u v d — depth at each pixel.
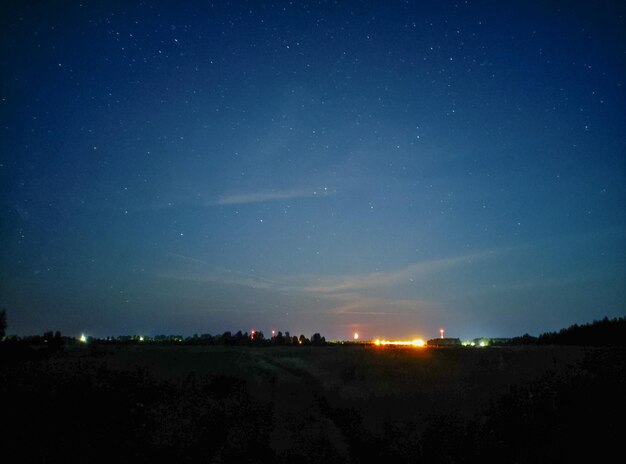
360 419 17.47
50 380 17.50
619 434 13.56
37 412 13.48
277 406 20.03
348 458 13.73
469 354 33.75
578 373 21.84
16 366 21.84
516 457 12.93
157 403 17.41
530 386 20.02
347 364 31.20
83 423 13.30
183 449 13.03
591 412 15.56
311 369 29.11
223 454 13.41
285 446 14.55
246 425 16.44
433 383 23.73
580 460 12.32
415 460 13.20
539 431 14.41
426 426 16.05
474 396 20.11
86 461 10.92
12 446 10.90
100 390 16.95
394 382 24.62
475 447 13.77
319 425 17.23
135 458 11.78
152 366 26.66
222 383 22.80
